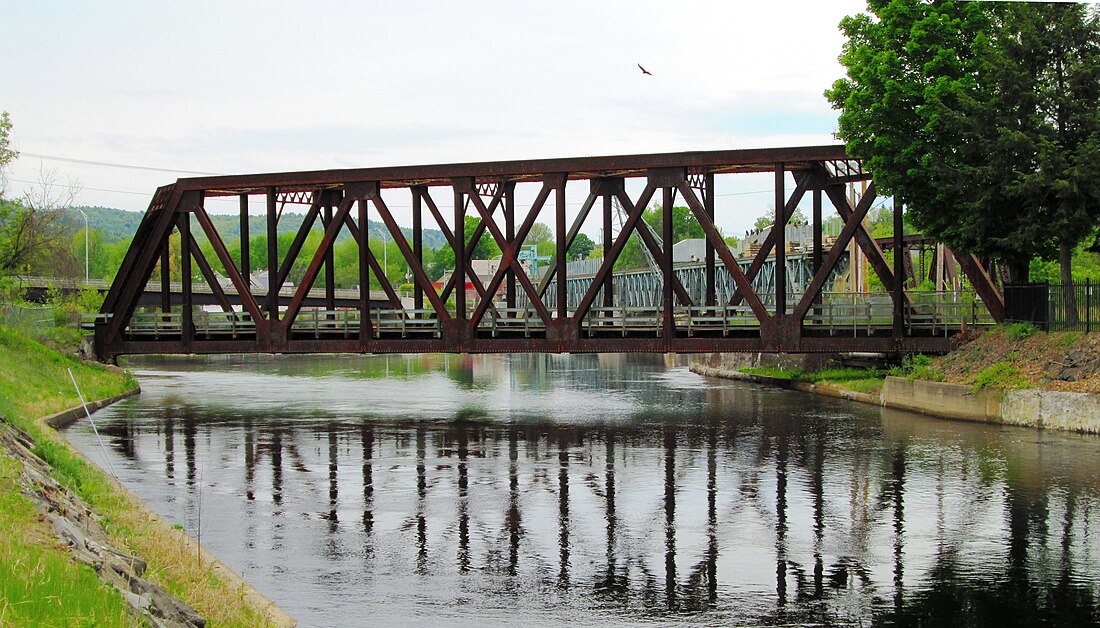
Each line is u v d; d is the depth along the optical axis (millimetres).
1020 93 43406
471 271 47500
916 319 48969
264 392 61875
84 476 27016
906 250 75062
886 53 45156
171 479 31812
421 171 47094
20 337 53500
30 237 66562
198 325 54188
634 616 19625
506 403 54250
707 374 76375
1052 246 45375
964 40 46156
